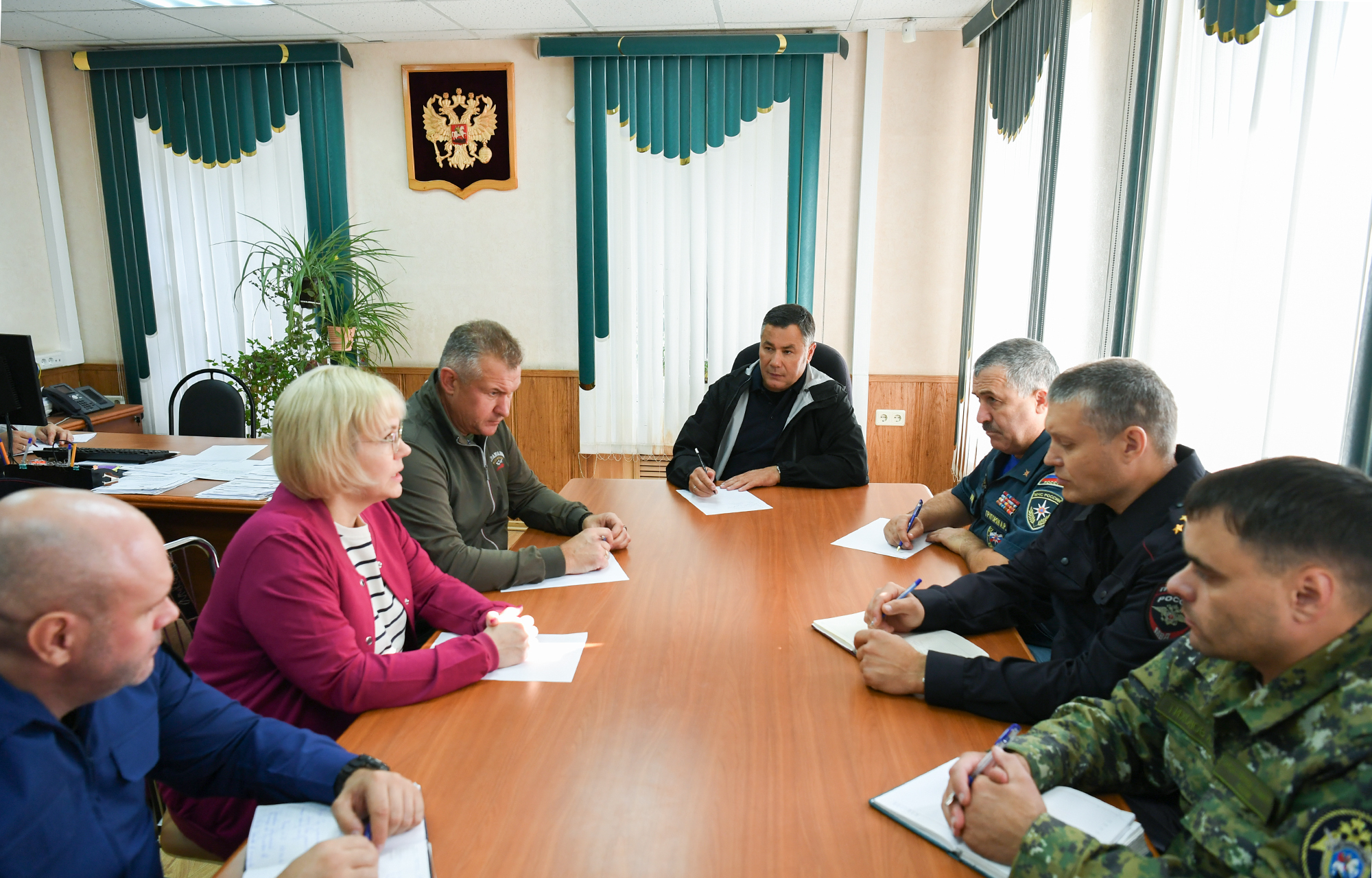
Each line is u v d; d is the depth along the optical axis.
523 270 4.28
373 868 0.87
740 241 4.08
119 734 0.95
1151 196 2.38
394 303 4.17
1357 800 0.72
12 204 4.28
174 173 4.31
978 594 1.55
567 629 1.52
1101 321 2.80
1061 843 0.85
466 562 1.72
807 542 2.04
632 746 1.14
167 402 4.56
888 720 1.21
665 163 4.04
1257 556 0.77
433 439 1.88
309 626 1.23
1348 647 0.77
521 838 0.95
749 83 3.94
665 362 4.25
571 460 4.46
